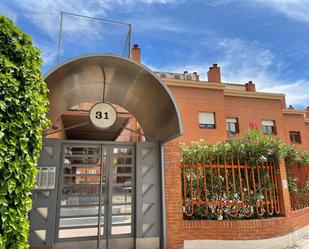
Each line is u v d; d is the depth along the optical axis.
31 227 5.11
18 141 2.84
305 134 25.23
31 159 3.06
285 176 7.06
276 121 21.30
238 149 6.65
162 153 6.16
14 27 3.04
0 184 2.62
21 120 2.89
